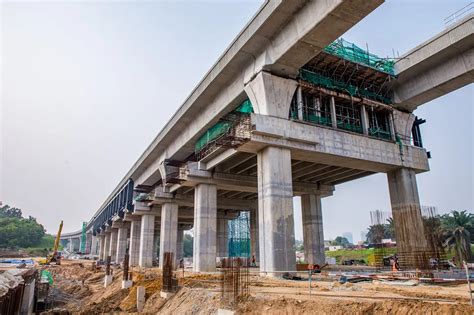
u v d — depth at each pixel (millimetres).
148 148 49469
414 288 16719
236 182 36750
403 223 31391
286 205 25438
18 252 118750
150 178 54969
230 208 54781
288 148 26594
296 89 27859
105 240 102750
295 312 12102
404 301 10664
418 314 9750
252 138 24906
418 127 36031
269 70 26281
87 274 53781
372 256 56438
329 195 42156
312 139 27078
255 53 27000
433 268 25125
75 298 38344
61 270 62188
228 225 63375
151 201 47844
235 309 13891
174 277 25016
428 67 29984
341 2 19766
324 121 28906
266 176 25906
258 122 24922
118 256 77188
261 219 25906
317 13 21344
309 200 40719
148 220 56062
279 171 25797
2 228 137750
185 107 36125
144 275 31125
